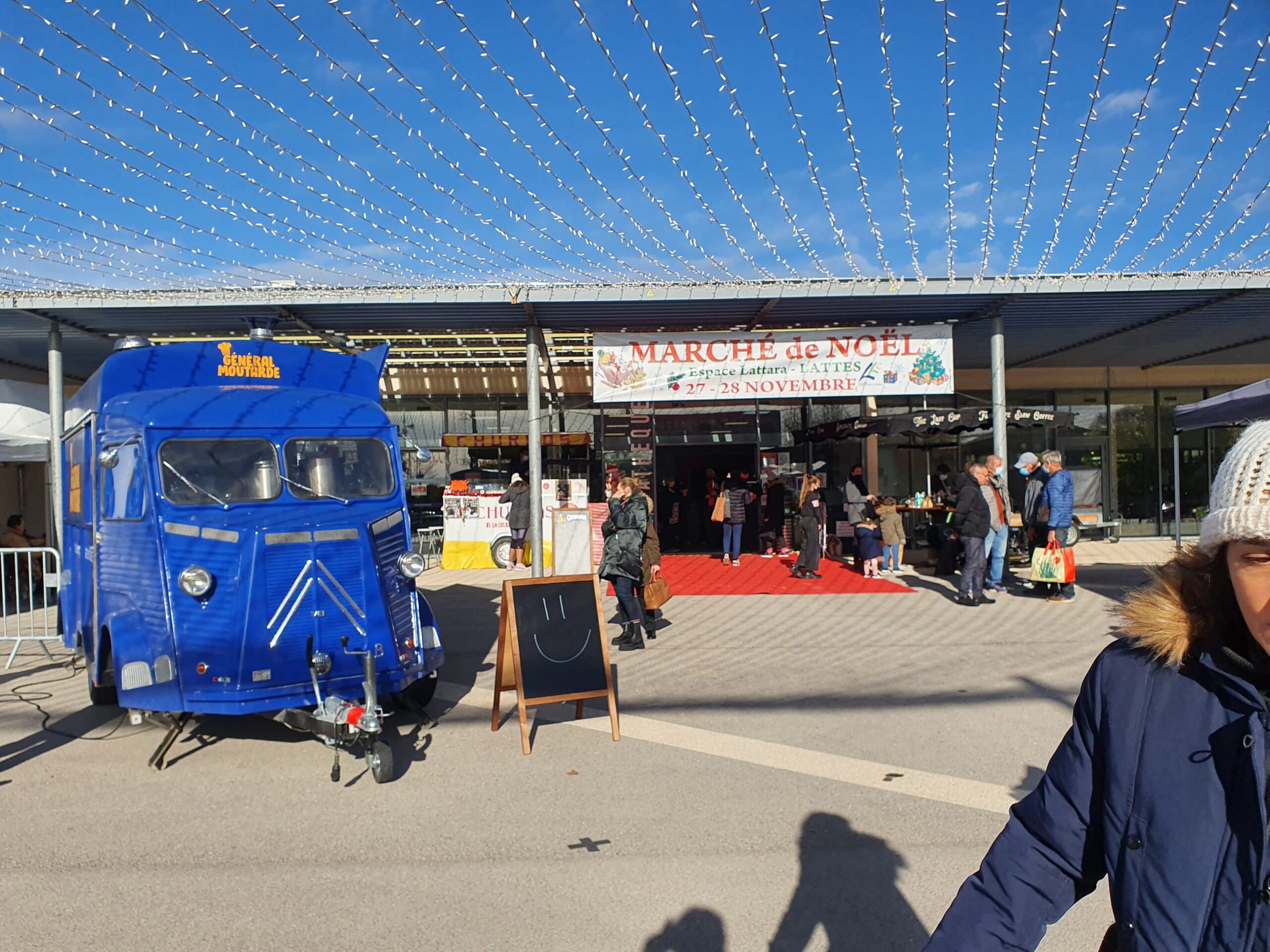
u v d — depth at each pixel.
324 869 4.56
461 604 12.73
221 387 7.17
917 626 10.62
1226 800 1.57
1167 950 1.58
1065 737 1.89
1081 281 11.92
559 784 5.72
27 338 13.62
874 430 15.20
